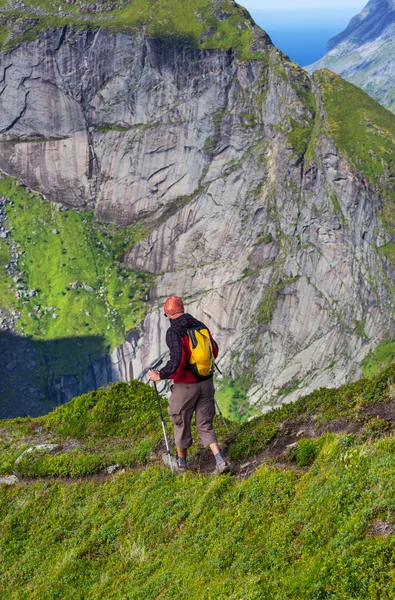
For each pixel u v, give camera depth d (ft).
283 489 30.94
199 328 34.99
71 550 38.42
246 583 24.84
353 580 21.79
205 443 36.73
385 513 24.03
